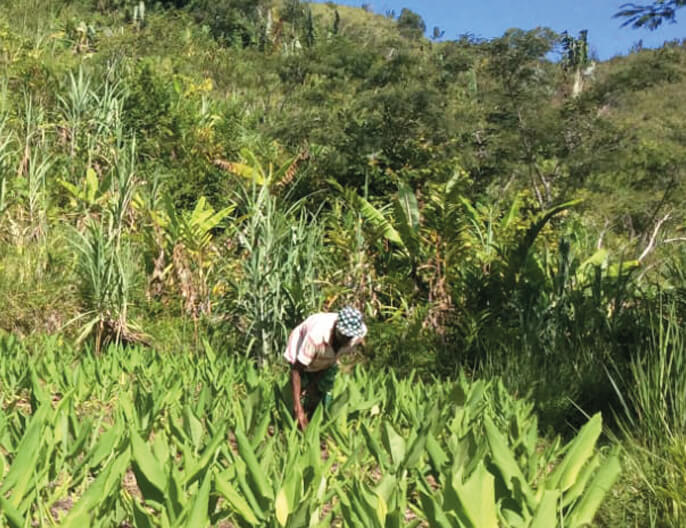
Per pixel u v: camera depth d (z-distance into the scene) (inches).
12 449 132.8
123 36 895.7
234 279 335.3
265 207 340.2
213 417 180.5
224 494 109.1
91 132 466.3
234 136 592.4
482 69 613.3
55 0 1070.4
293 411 195.0
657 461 156.6
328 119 524.7
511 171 587.5
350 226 381.7
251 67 1019.9
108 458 135.8
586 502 117.3
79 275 325.4
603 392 250.5
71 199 393.1
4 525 93.7
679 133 676.7
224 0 1574.8
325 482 129.3
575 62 728.3
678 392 175.6
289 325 302.5
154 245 362.9
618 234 652.1
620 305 321.7
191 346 313.3
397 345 325.4
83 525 88.6
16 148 441.4
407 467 145.9
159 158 496.1
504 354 312.7
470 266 386.9
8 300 302.0
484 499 100.2
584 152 578.6
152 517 102.2
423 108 508.1
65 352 267.1
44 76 547.5
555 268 400.5
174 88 643.5
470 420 196.1
